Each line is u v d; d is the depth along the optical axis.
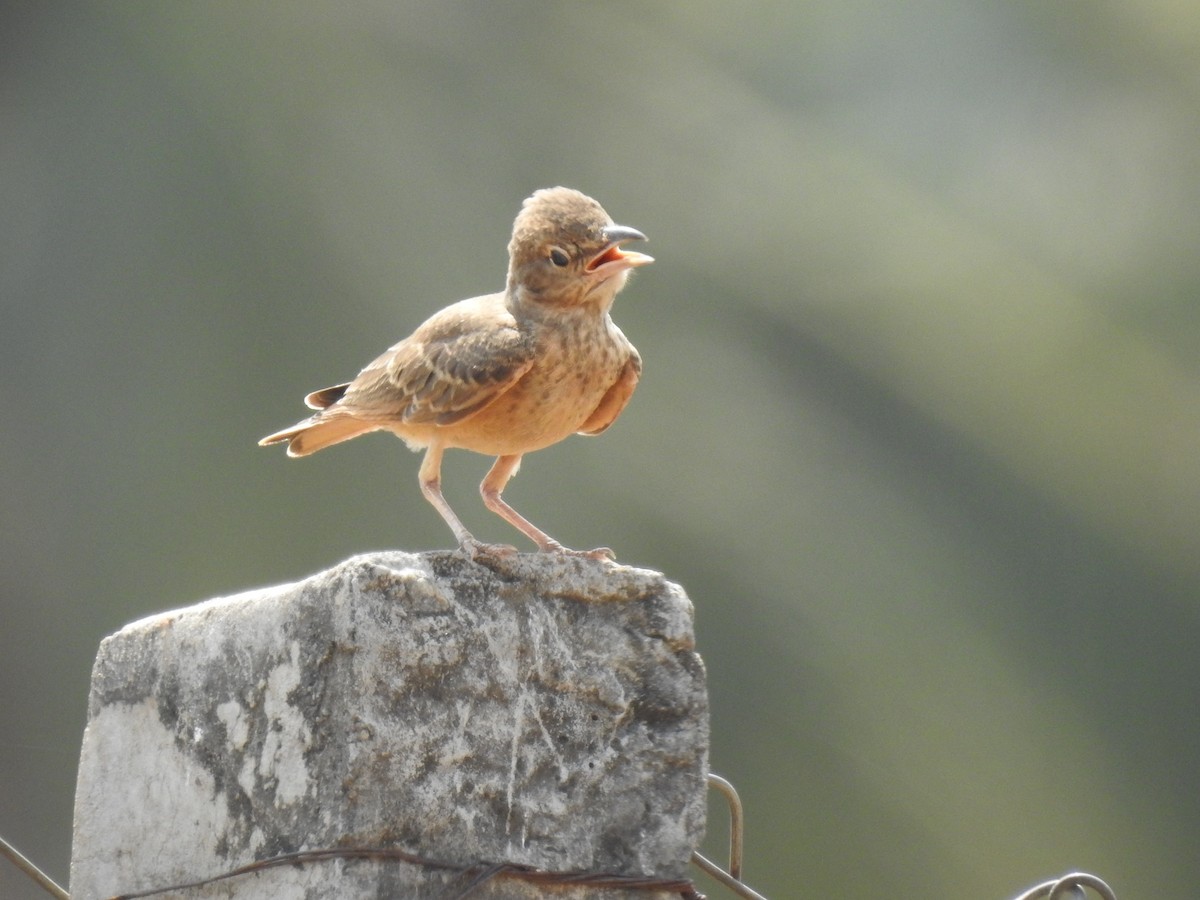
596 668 4.47
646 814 4.44
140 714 4.98
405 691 4.24
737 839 5.59
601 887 4.34
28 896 15.66
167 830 4.79
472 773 4.29
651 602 4.55
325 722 4.25
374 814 4.17
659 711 4.52
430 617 4.30
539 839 4.33
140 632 5.04
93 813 5.05
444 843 4.23
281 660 4.41
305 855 4.19
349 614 4.23
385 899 4.14
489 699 4.34
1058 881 5.57
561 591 4.46
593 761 4.42
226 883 4.49
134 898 4.80
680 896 4.42
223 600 4.74
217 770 4.61
